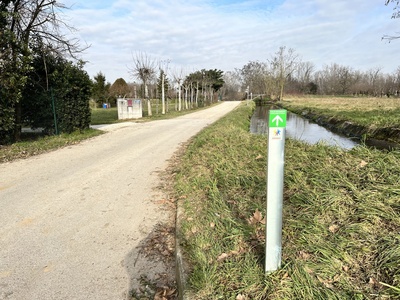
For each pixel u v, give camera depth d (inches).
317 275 81.3
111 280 99.3
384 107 692.1
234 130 362.9
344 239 93.6
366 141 405.1
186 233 116.4
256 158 206.2
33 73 387.9
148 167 244.5
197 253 98.5
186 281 87.0
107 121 719.1
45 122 411.8
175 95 1365.7
